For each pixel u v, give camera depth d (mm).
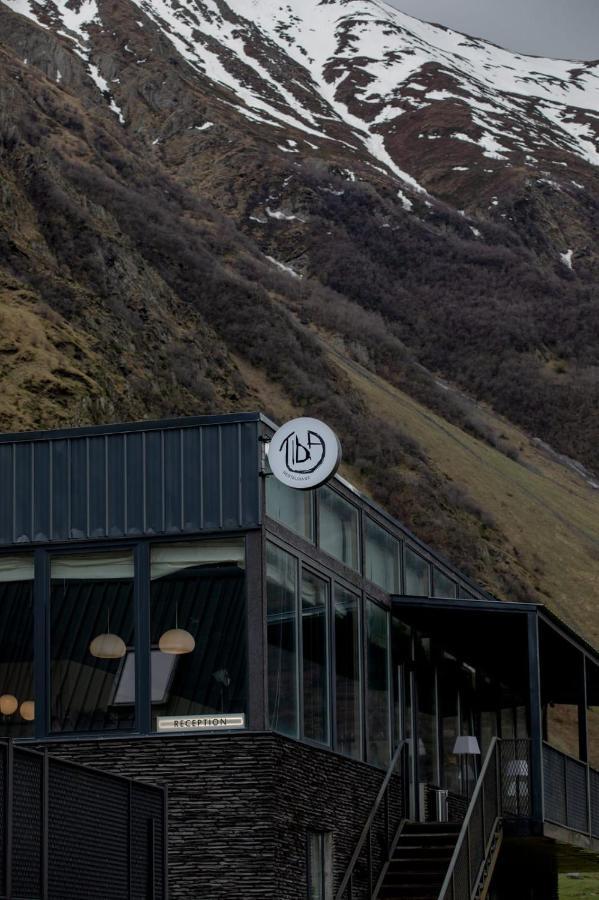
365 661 20625
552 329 125875
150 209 87312
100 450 17578
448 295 131875
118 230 67438
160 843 14844
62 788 12758
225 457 17203
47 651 17250
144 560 17234
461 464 78812
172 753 16641
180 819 16469
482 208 164000
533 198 165625
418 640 23469
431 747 23547
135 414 50000
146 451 17438
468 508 70312
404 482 67062
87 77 163875
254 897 16172
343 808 18875
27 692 17219
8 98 91062
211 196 147625
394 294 130875
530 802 19984
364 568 21125
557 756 21391
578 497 90500
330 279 130875
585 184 179500
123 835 13930
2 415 42250
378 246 141000
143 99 169375
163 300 65562
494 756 20141
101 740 16812
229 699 16703
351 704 19891
